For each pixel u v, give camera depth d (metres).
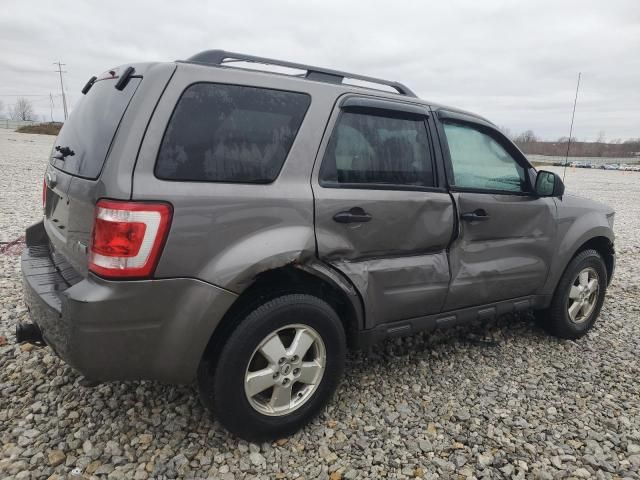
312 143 2.65
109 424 2.71
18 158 19.98
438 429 2.86
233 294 2.35
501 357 3.83
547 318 4.13
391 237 2.92
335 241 2.67
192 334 2.30
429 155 3.16
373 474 2.47
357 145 2.84
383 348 3.85
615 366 3.79
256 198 2.42
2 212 8.52
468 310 3.45
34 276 2.68
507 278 3.57
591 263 4.17
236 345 2.40
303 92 2.70
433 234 3.11
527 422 2.97
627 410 3.17
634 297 5.60
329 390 2.81
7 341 3.56
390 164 2.96
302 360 2.66
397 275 2.98
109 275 2.15
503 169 3.60
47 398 2.91
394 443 2.71
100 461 2.44
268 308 2.47
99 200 2.18
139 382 3.10
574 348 4.08
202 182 2.31
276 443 2.66
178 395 2.99
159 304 2.24
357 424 2.87
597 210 4.23
